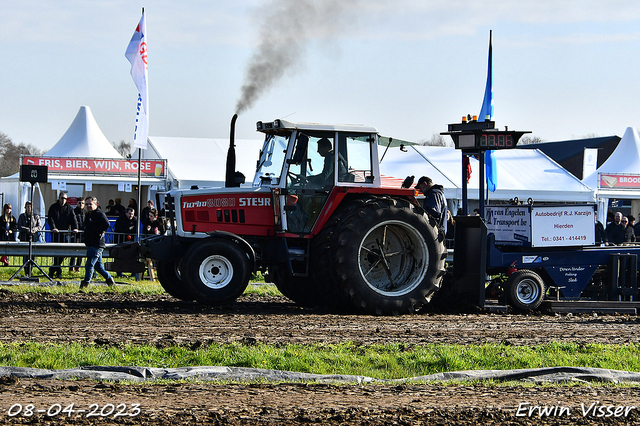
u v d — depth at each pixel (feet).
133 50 100.17
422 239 67.82
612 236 114.93
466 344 49.39
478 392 35.42
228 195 67.51
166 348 43.93
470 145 69.97
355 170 68.33
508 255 71.67
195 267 64.54
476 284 70.28
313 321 58.90
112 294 77.10
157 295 77.87
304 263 68.23
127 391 33.30
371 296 65.41
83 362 39.42
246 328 53.98
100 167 143.23
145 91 100.63
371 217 65.67
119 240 108.17
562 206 72.69
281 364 40.14
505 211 73.92
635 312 71.87
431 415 30.27
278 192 66.90
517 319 64.34
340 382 37.55
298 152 66.49
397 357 43.39
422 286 67.46
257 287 88.53
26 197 143.02
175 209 67.05
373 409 30.96
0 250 93.30
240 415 29.40
